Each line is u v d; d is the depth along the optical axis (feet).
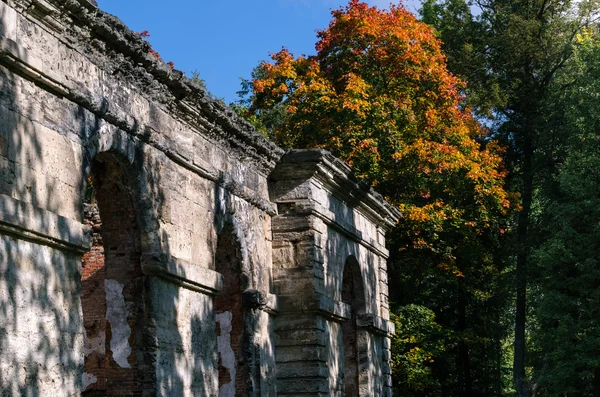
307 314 85.40
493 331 164.04
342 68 139.44
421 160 130.31
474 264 152.87
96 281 75.66
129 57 60.23
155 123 64.44
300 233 86.58
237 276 78.69
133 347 61.21
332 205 93.86
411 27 139.74
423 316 135.44
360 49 138.10
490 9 171.63
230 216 76.33
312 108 133.08
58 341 50.37
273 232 86.99
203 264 70.54
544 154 158.40
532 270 151.84
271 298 83.41
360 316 103.30
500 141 165.17
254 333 78.69
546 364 151.64
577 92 145.07
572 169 140.87
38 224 48.62
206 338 69.51
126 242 62.18
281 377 84.64
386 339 111.34
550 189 155.53
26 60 49.03
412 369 130.62
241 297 78.23
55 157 51.93
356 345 103.04
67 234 51.16
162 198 64.28
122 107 60.13
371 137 130.21
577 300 135.95
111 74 59.06
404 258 146.61
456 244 145.69
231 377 77.82
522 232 157.28
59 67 53.31
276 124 145.28
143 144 62.28
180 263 64.80
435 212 133.08
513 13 164.14
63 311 51.11
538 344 151.53
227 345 78.23
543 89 164.66
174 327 64.34
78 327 52.31
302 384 84.23
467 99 158.20
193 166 69.36
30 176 49.55
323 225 90.33
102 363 73.31
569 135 151.84
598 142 144.56
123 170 60.85
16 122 48.73
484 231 155.74
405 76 135.54
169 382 62.80
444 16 170.30
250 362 77.77
